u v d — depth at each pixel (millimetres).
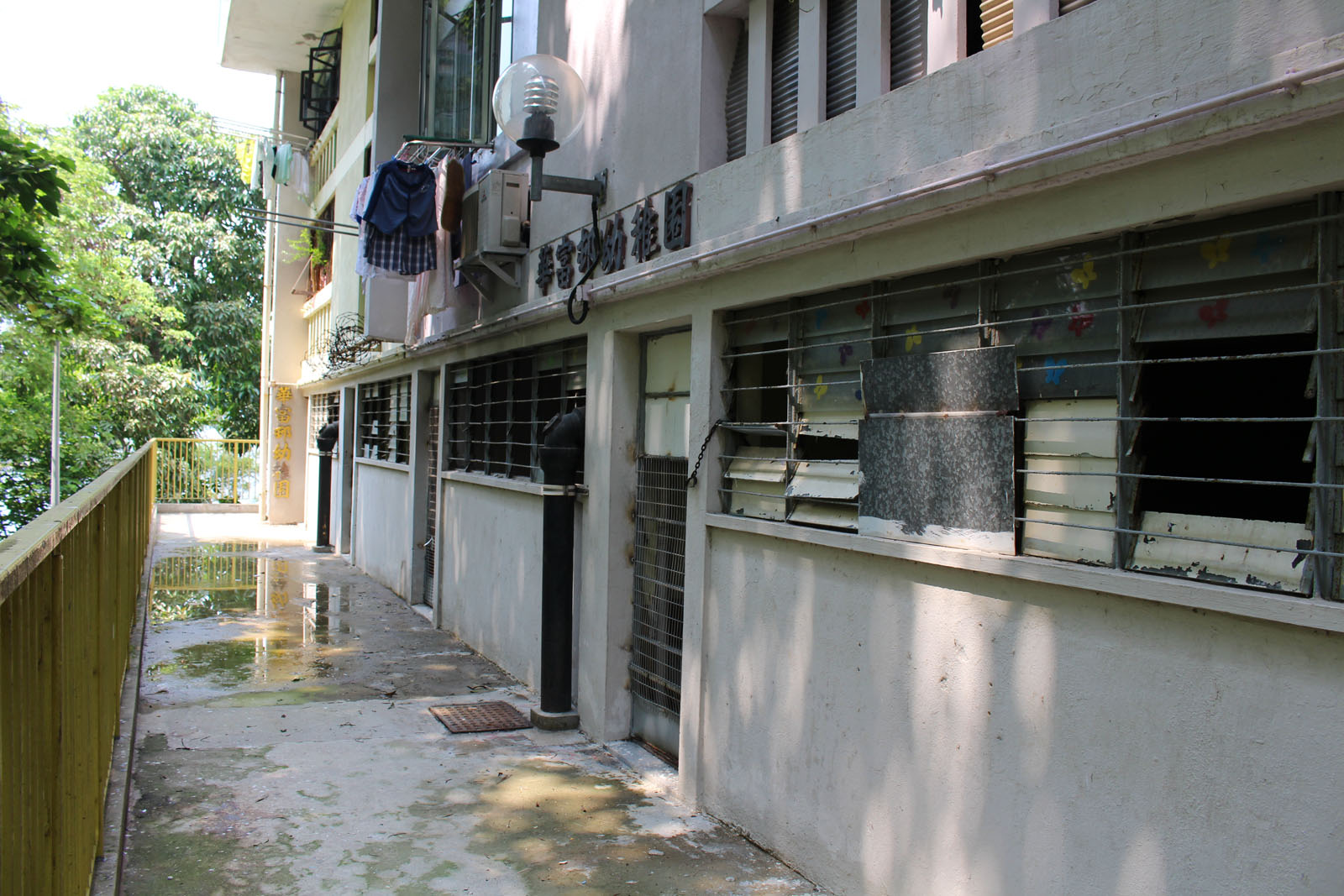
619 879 4074
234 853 4223
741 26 5027
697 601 4918
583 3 6402
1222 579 2596
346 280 14797
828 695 3992
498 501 8180
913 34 3834
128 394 24031
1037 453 3195
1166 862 2670
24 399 21828
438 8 9234
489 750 5805
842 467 4070
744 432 4711
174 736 5836
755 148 4660
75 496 3371
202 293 26953
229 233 26797
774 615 4371
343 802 4863
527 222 7270
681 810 4895
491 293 8062
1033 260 3219
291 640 8875
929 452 3521
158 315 23969
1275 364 2816
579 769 5492
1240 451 2945
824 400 4219
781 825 4266
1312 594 2400
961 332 3502
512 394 8047
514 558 7746
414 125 11938
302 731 6039
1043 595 3059
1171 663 2684
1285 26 2381
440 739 5988
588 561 6293
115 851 3748
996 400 3262
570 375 6871
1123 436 2891
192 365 26656
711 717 4832
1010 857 3137
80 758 3117
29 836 2246
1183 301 2730
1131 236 2877
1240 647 2520
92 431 23562
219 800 4820
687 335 5520
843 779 3893
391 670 7844
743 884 4039
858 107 3848
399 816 4703
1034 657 3086
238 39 18906
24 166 8922
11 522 22203
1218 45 2535
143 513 10594
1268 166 2449
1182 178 2648
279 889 3910
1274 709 2436
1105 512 2949
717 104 5004
